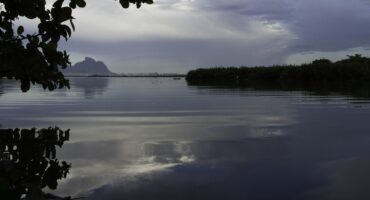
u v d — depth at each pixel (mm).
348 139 8195
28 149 7086
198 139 8391
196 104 17281
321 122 10930
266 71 57438
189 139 8391
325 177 5270
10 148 7113
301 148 7266
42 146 7457
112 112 14031
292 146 7477
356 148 7223
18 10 4379
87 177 5297
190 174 5484
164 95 24156
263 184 4980
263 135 8836
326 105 16125
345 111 13734
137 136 8797
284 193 4637
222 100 19562
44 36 4461
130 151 7078
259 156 6602
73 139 8359
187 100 19766
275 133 9109
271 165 5961
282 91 27344
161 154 6848
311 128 9828
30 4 4363
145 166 5961
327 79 51344
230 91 28016
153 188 4844
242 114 13148
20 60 4641
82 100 20000
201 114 13273
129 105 16953
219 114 13227
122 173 5527
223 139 8367
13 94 25016
